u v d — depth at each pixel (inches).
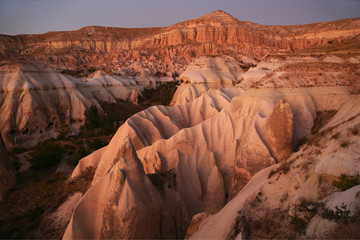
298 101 912.9
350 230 250.4
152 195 642.2
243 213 475.8
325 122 850.1
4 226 880.9
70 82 2209.6
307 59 1384.1
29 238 824.3
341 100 889.5
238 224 463.8
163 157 938.7
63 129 1895.9
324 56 1300.4
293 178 492.1
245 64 3110.2
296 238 341.1
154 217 633.0
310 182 426.0
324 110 896.3
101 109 2319.1
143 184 641.0
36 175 1210.6
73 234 610.5
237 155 856.9
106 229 607.5
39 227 872.3
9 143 1680.6
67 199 997.8
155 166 908.6
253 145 807.7
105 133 1940.2
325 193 394.0
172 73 4128.9
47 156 1332.4
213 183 829.8
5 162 1131.3
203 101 1552.7
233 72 2726.4
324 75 968.9
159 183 746.8
